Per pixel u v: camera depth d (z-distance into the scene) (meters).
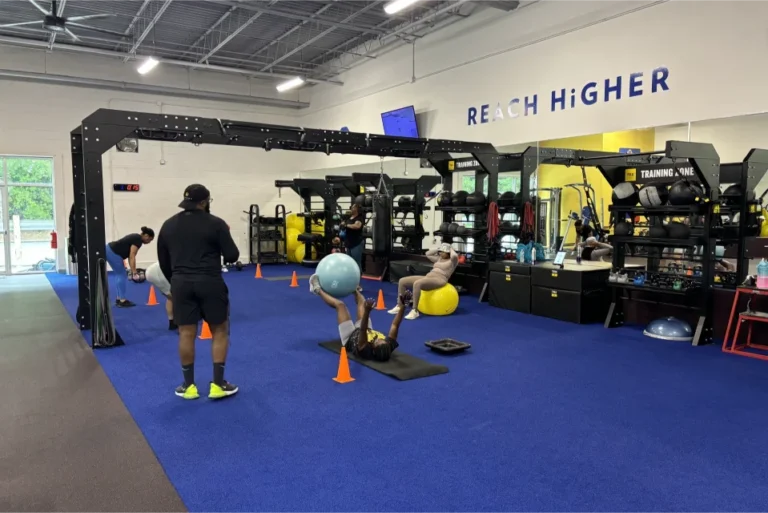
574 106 7.60
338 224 12.09
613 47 7.07
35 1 8.45
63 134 11.48
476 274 8.34
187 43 11.19
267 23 10.03
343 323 4.83
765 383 4.17
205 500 2.47
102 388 4.03
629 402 3.74
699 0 6.14
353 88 12.29
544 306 6.74
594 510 2.39
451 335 5.73
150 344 5.36
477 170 8.44
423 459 2.87
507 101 8.60
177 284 3.65
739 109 5.87
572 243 8.53
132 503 2.45
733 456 2.93
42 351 5.10
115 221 12.11
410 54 10.55
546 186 8.48
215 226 3.71
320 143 6.66
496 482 2.63
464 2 8.30
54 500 2.48
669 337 5.52
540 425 3.33
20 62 11.01
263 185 14.02
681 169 5.77
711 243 5.41
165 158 12.62
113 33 10.47
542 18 7.97
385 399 3.78
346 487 2.58
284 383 4.12
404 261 9.57
